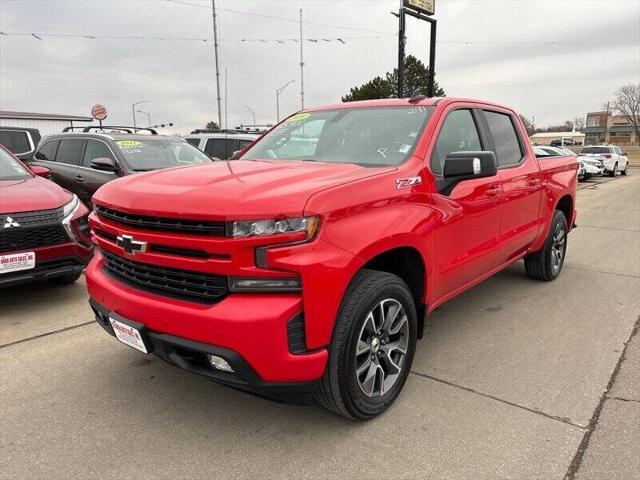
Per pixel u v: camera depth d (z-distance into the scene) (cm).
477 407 309
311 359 248
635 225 1011
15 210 451
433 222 323
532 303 502
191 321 247
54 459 261
